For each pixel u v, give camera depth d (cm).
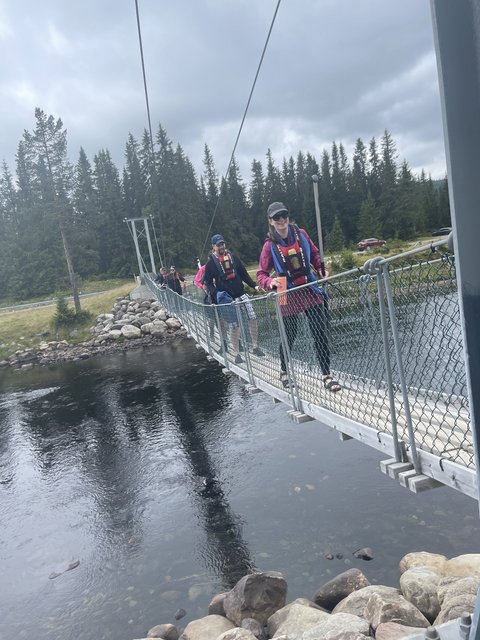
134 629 457
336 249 5175
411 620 341
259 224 6456
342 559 491
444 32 96
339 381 313
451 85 98
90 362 2191
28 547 656
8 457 1048
